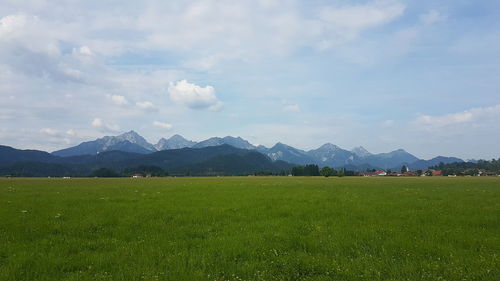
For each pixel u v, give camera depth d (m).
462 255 11.52
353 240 13.64
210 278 9.48
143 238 14.42
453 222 17.83
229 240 13.74
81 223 17.62
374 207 24.05
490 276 9.38
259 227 16.66
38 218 19.27
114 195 36.06
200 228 16.59
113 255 11.68
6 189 47.09
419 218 19.08
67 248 12.77
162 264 10.62
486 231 15.49
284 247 12.68
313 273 10.22
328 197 32.03
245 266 10.52
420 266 10.34
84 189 48.38
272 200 29.25
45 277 9.59
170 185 62.47
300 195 34.69
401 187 53.06
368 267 10.27
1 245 12.98
